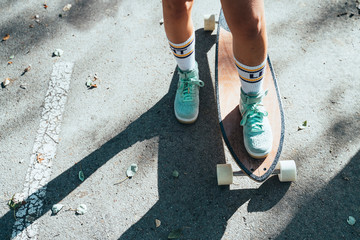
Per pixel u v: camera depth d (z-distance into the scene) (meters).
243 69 1.91
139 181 2.44
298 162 2.42
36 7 3.50
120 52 3.14
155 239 2.21
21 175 2.52
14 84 3.01
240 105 2.31
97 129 2.71
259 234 2.17
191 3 1.91
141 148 2.58
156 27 3.28
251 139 2.14
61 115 2.80
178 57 2.26
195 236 2.20
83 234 2.26
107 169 2.51
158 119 2.71
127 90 2.90
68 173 2.51
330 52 2.93
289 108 2.66
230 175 2.26
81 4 3.50
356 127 2.53
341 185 2.30
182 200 2.34
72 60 3.12
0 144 2.68
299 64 2.89
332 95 2.70
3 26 3.41
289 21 3.17
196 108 2.59
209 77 2.90
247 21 1.58
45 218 2.33
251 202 2.29
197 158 2.51
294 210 2.23
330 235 2.13
